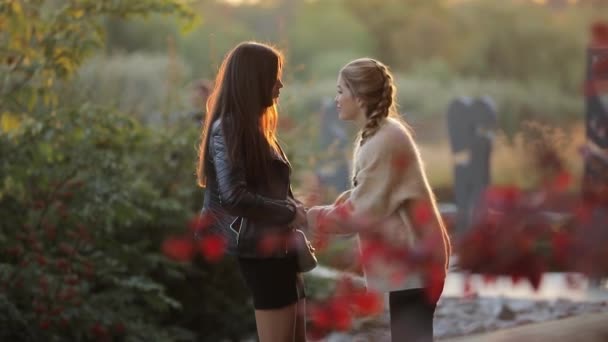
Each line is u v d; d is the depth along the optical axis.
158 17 51.12
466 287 3.31
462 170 16.48
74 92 11.30
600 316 6.86
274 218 5.64
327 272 11.52
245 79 5.75
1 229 9.38
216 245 5.76
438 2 65.94
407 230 5.60
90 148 9.73
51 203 9.43
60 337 9.07
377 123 5.84
